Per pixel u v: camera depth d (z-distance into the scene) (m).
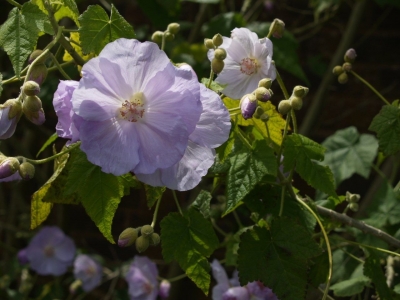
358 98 0.93
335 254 0.70
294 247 0.43
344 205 0.86
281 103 0.43
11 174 0.39
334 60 0.86
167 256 0.44
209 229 0.44
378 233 0.50
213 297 0.62
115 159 0.37
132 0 0.98
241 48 0.46
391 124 0.51
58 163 0.45
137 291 0.78
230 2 0.97
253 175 0.43
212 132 0.38
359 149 0.78
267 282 0.43
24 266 1.02
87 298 1.06
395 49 0.92
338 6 0.91
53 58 0.41
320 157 0.46
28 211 1.05
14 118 0.38
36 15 0.40
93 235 1.03
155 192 0.42
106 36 0.42
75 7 0.43
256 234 0.44
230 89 0.46
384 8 0.92
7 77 0.87
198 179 0.38
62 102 0.37
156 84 0.37
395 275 0.63
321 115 0.89
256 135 0.48
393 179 0.78
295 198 0.47
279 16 0.97
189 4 0.99
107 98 0.37
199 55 0.87
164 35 0.50
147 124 0.38
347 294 0.59
